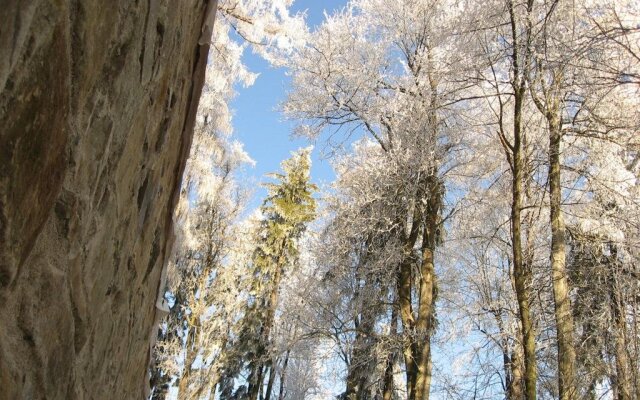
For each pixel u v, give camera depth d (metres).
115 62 1.58
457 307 12.65
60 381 1.58
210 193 16.33
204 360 17.38
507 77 9.77
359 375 13.12
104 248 1.82
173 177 3.18
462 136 11.70
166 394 19.52
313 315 13.19
